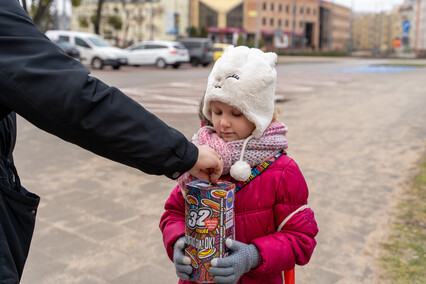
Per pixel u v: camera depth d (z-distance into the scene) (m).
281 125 1.46
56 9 25.66
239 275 1.28
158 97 10.55
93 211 3.84
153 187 4.49
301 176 1.46
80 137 1.08
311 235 1.46
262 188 1.40
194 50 23.94
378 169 5.05
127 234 3.41
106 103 1.08
